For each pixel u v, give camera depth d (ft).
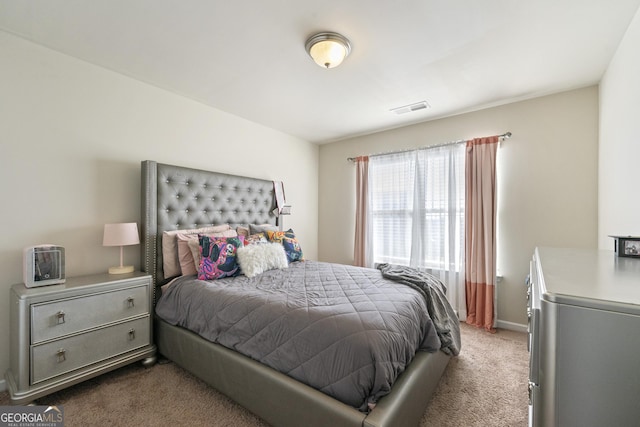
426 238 10.88
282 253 8.82
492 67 7.08
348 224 13.56
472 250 9.68
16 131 6.00
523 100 9.09
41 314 5.24
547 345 2.09
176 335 6.59
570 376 2.01
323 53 5.98
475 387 6.07
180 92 8.70
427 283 6.75
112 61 6.97
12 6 5.05
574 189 8.30
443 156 10.53
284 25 5.54
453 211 10.23
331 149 14.17
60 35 5.94
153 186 7.75
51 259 5.87
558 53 6.43
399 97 8.91
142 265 7.70
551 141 8.64
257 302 5.54
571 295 2.03
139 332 6.71
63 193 6.64
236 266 7.79
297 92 8.60
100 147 7.25
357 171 12.82
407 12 5.13
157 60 6.90
